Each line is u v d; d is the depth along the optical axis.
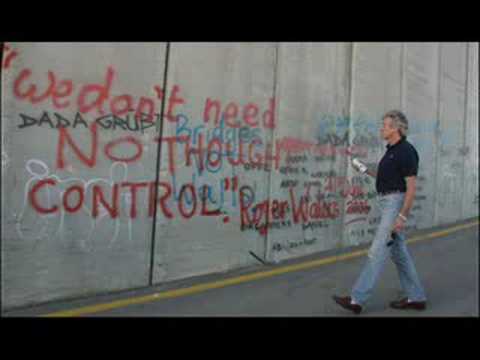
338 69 6.88
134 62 4.59
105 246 4.50
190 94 5.06
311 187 6.55
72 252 4.29
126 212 4.62
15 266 3.98
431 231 8.79
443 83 9.57
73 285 4.32
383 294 5.06
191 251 5.18
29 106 3.96
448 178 9.89
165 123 4.86
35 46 3.99
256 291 4.94
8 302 3.96
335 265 6.07
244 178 5.66
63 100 4.15
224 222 5.48
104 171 4.44
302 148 6.38
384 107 7.83
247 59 5.60
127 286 4.68
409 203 4.28
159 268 4.91
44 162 4.07
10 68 3.86
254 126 5.73
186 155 5.07
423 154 8.99
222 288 4.96
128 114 4.57
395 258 4.66
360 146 7.33
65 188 4.21
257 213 5.84
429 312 4.60
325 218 6.79
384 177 4.41
